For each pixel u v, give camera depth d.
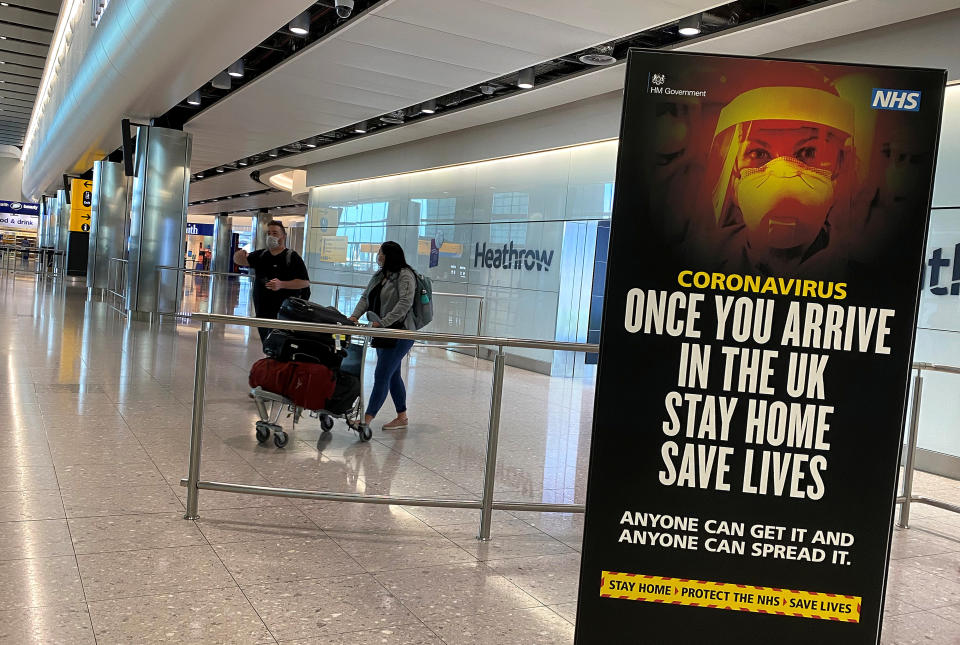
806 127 2.41
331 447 5.62
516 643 2.84
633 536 2.49
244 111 12.64
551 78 9.67
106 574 3.15
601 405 2.47
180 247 14.02
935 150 2.41
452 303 13.75
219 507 4.07
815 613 2.49
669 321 2.45
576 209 11.10
